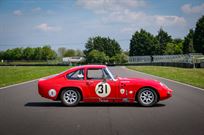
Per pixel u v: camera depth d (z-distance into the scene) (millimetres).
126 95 11438
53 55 158250
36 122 8562
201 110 10656
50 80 11578
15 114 9875
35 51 159250
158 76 32438
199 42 100938
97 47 152375
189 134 7133
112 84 11438
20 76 33250
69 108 11094
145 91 11453
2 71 45188
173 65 63375
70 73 11594
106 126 8016
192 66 51406
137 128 7766
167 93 11508
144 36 140875
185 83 23266
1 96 15023
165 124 8266
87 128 7781
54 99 11570
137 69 54031
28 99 13812
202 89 18484
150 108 11094
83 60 129625
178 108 11094
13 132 7367
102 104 12109
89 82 11469
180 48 135250
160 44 143250
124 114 9836
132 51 142750
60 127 7906
